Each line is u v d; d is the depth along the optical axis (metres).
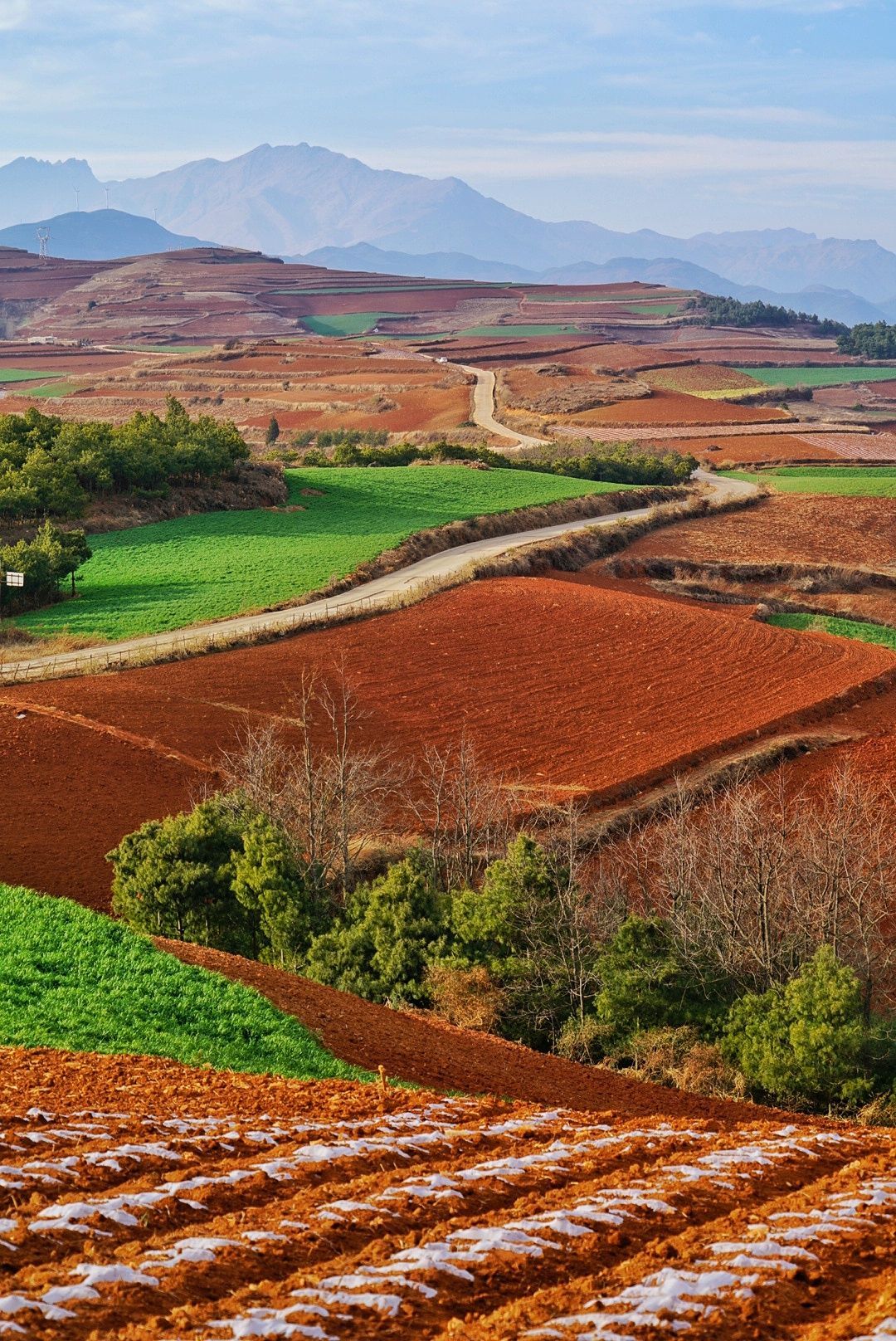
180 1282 11.08
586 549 94.06
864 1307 10.88
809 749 56.53
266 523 96.12
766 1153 16.48
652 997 31.03
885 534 108.06
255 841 35.84
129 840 37.66
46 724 52.12
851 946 33.84
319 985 29.44
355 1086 19.55
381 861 42.62
